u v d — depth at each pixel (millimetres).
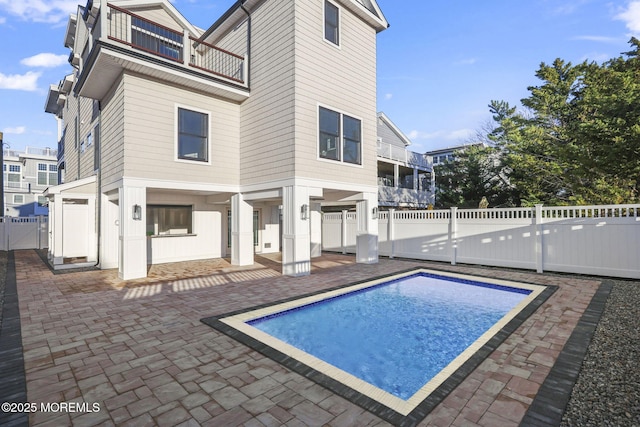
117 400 3088
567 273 9078
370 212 11688
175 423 2736
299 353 4082
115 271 10133
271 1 9977
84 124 14273
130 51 8289
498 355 4035
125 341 4535
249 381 3439
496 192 21922
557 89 16859
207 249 13273
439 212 11797
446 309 7051
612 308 5867
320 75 9922
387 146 22406
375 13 11969
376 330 5941
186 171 9859
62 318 5535
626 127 9180
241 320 5414
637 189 12242
